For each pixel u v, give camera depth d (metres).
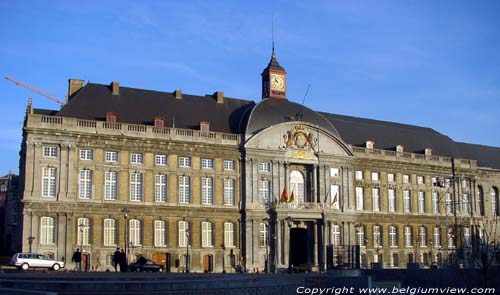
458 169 97.12
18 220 74.00
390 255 88.69
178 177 74.75
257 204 77.94
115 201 70.88
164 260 72.69
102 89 76.69
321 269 78.69
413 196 92.50
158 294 32.31
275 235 77.62
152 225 72.62
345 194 84.31
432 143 99.94
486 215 99.44
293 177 82.44
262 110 81.75
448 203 91.94
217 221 76.06
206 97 83.88
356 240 86.06
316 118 84.94
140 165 72.81
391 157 90.56
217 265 75.19
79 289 31.56
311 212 80.12
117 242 70.50
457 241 94.62
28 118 67.75
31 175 67.38
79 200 69.06
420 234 92.38
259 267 76.81
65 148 69.19
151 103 78.06
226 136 77.75
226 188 77.38
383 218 88.75
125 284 31.91
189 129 76.19
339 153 84.50
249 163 78.19
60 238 67.56
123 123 72.38
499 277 43.84
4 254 99.81
